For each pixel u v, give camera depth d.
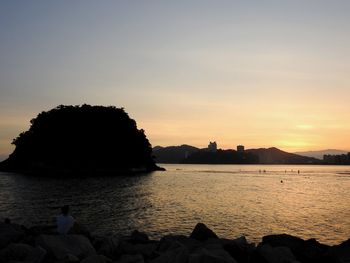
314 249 13.25
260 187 93.00
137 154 184.12
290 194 75.19
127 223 37.31
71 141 163.75
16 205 50.66
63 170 152.50
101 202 55.81
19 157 169.25
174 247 13.10
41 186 85.69
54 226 19.42
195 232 16.47
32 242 13.74
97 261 11.34
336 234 33.41
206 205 52.88
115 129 176.62
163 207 50.12
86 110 176.12
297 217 43.31
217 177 137.88
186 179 121.88
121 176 137.00
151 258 12.77
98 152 167.25
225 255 11.26
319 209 51.19
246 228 35.38
